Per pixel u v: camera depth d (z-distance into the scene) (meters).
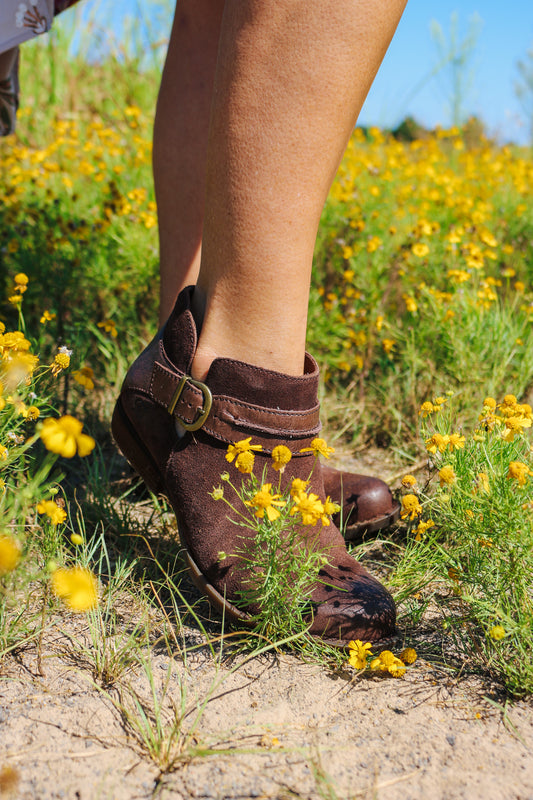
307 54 0.76
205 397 0.83
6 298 1.49
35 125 2.76
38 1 0.94
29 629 0.80
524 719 0.75
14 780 0.66
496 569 0.83
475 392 1.24
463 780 0.69
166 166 0.99
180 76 0.98
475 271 1.43
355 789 0.68
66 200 1.79
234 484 0.83
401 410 1.27
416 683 0.78
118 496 1.04
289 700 0.75
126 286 1.48
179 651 0.80
